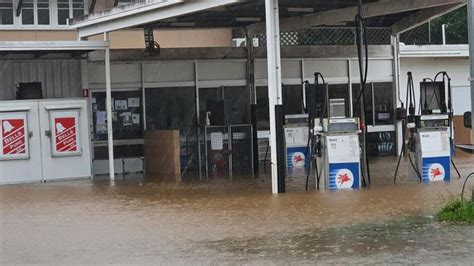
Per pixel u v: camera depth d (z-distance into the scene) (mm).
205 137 24250
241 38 28094
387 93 26953
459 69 29672
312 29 26750
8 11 25672
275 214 13586
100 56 23656
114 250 10734
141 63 24203
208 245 10844
